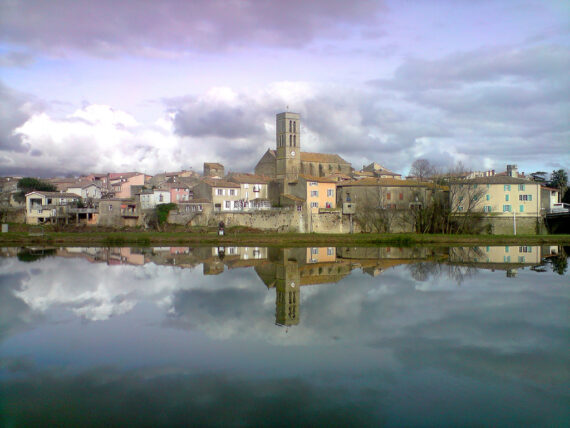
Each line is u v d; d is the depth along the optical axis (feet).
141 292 138.00
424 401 67.87
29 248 257.14
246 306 121.80
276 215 342.85
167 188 391.24
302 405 66.54
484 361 82.53
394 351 87.51
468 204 349.00
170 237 293.84
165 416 63.26
